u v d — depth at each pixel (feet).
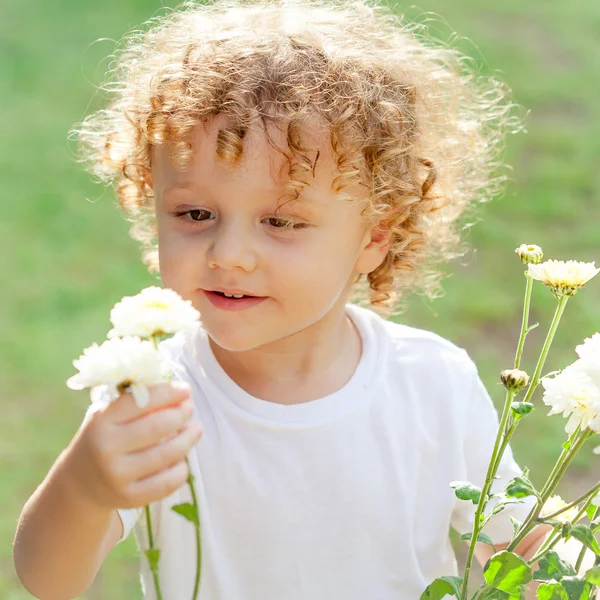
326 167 5.13
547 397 3.90
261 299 4.99
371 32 6.23
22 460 10.82
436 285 7.20
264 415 5.32
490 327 13.15
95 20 24.97
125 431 3.59
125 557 9.47
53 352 12.78
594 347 3.89
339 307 5.55
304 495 5.32
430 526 5.59
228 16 6.16
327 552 5.35
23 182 17.52
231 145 4.85
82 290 14.30
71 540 4.11
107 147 6.52
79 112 20.30
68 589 4.37
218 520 5.26
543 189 16.89
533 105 20.15
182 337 5.59
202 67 5.31
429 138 6.35
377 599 5.42
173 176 5.03
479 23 24.64
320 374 5.46
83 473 3.72
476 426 5.80
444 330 13.05
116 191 6.63
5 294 14.14
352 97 5.43
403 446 5.54
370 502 5.41
